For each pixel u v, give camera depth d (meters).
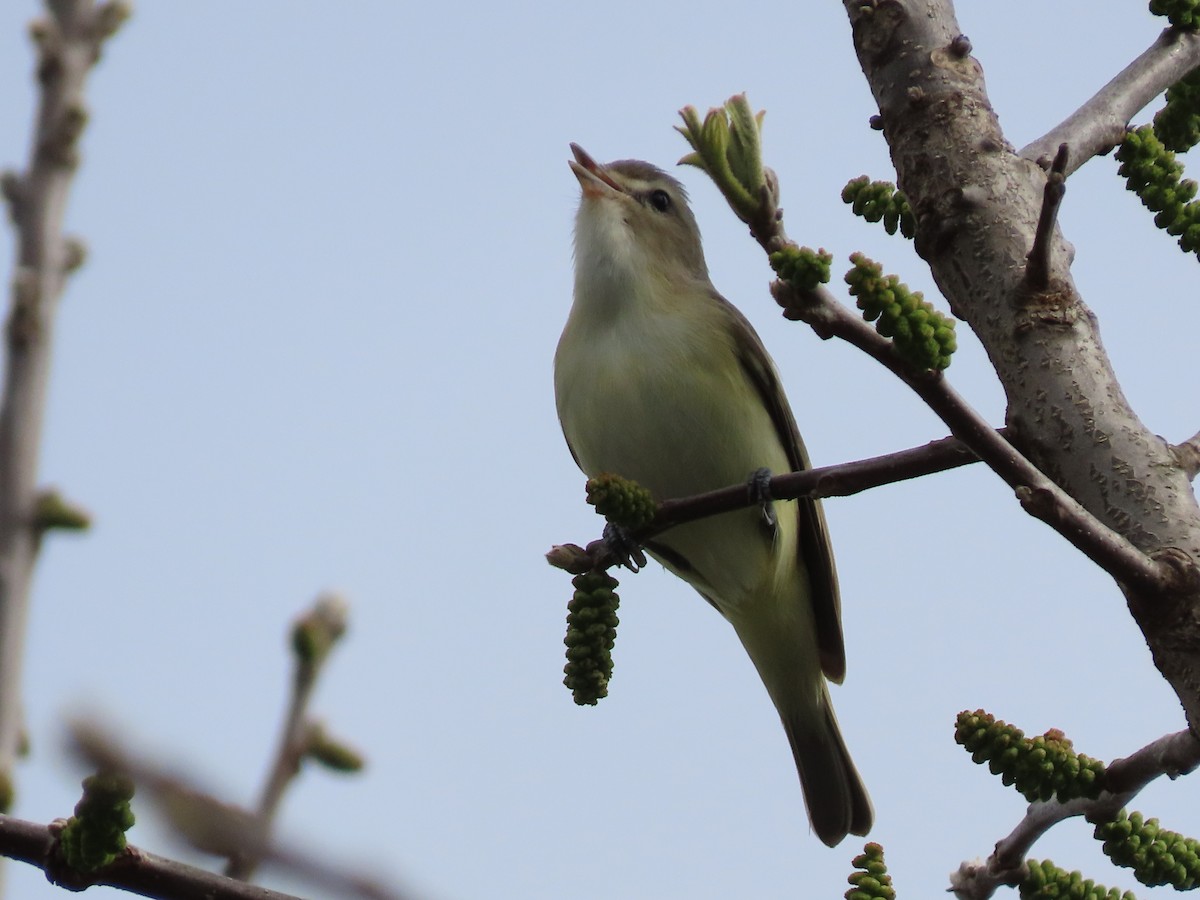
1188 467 6.07
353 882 3.28
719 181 6.10
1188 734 6.07
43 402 7.59
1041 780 6.35
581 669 7.40
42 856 5.45
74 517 7.17
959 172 6.68
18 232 8.05
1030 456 6.28
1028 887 6.85
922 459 6.79
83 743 3.18
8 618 6.90
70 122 8.35
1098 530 5.70
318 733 4.62
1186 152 7.78
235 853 3.23
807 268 5.79
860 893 5.79
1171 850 6.54
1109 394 6.23
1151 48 7.84
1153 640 5.79
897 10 6.96
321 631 4.77
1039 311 6.35
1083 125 7.41
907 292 5.77
